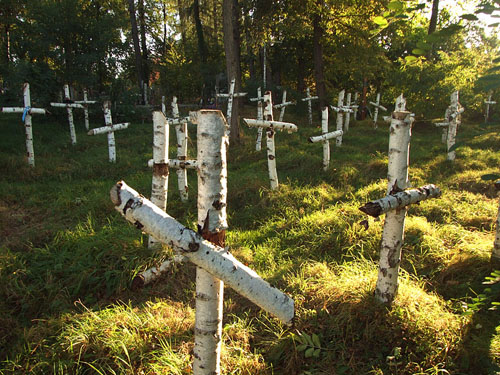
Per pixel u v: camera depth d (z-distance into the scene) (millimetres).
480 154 9203
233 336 3176
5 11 18453
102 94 17094
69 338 3018
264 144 11391
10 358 3107
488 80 2148
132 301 3846
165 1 26500
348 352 2934
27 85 8641
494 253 3803
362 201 6105
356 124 16875
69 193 7098
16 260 4301
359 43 17188
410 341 2893
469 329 2986
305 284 3693
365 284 3441
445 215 5387
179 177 6539
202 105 21172
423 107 14070
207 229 2018
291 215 5859
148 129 14414
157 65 24156
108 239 4586
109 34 16656
